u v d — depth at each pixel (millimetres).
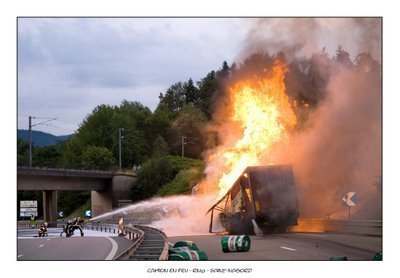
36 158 114938
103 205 97938
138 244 24656
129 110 123938
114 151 116812
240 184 34125
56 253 26844
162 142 108125
